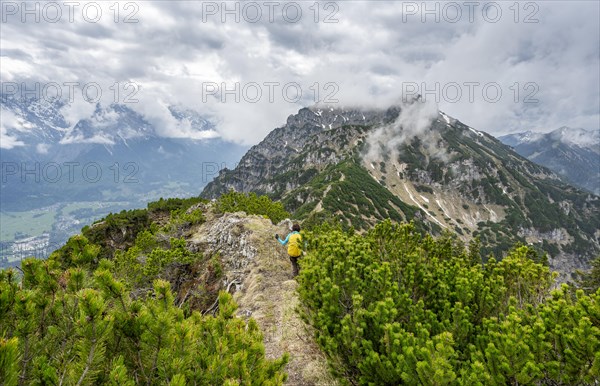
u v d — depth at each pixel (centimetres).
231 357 401
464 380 420
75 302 378
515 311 529
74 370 322
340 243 820
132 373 371
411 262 723
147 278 1786
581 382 428
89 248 456
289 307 1062
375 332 560
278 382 418
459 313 552
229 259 1817
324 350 614
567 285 514
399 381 486
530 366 410
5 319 330
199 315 473
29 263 393
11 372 260
